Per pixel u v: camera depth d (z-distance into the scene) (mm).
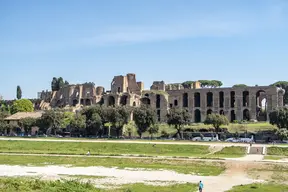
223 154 100562
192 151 106875
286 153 99750
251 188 54562
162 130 158000
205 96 197500
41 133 173875
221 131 150500
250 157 93125
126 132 162375
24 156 96562
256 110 189125
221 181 62281
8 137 148000
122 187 55531
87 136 157500
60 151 109188
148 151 108938
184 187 55719
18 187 46250
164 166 81062
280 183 59938
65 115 178625
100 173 71312
